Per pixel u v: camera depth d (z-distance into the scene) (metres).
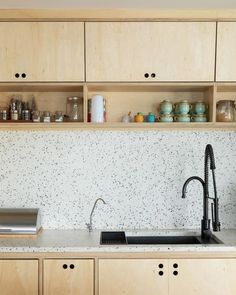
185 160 2.15
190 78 1.85
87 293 1.68
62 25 1.84
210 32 1.85
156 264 1.68
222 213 2.15
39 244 1.73
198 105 1.97
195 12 1.81
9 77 1.84
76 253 1.68
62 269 1.67
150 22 1.84
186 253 1.69
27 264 1.67
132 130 2.14
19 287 1.67
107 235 2.08
